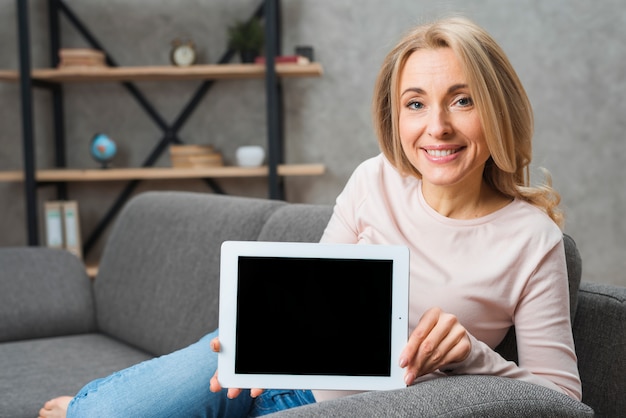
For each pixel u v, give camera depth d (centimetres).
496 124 112
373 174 137
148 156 377
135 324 208
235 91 370
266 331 105
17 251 228
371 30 360
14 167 377
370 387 104
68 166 380
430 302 120
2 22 371
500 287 117
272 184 332
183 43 347
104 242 381
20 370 185
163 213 217
